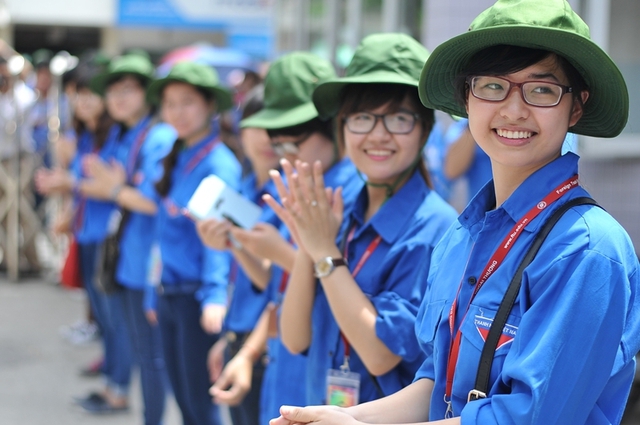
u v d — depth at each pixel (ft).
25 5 58.44
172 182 14.65
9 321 28.04
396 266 8.43
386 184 8.91
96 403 19.45
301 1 38.45
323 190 8.42
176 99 14.51
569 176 5.86
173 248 14.33
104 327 19.71
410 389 6.73
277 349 10.20
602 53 5.62
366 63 8.80
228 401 11.45
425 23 22.30
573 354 5.26
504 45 5.82
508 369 5.38
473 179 18.30
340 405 8.63
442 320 6.19
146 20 58.75
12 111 33.58
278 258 10.26
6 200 34.81
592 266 5.34
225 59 45.50
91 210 20.25
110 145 19.58
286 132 10.72
